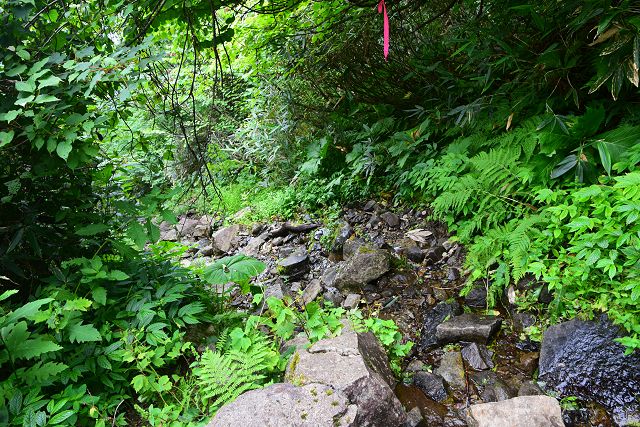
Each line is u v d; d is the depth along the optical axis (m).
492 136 3.46
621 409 1.81
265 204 5.27
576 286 2.23
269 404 1.69
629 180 2.04
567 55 2.82
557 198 2.64
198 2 2.42
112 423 1.94
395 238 3.63
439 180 3.39
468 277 2.84
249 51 4.77
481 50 3.39
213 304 3.06
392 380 2.13
